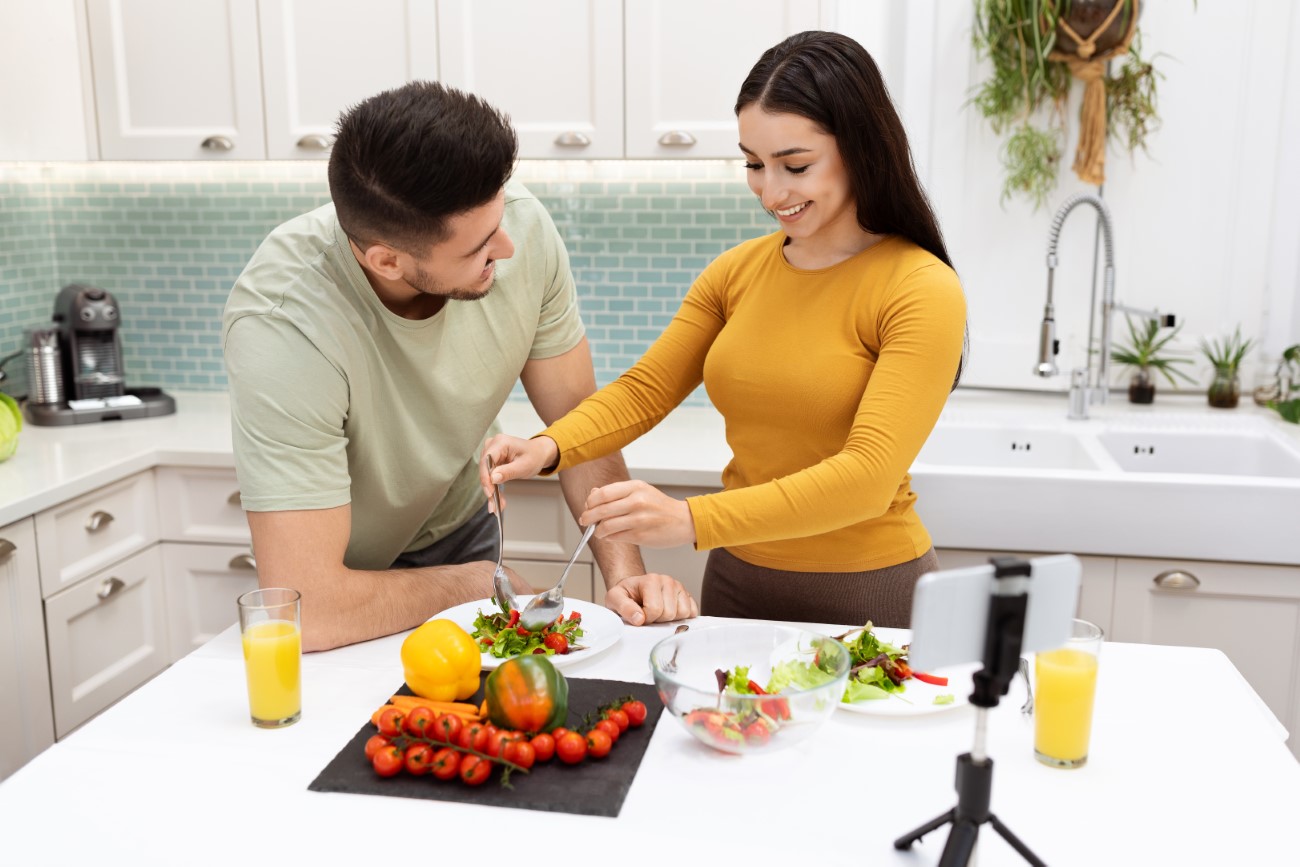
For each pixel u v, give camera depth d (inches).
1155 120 105.4
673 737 48.6
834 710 49.9
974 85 107.4
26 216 118.7
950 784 44.8
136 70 105.6
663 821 42.3
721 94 97.5
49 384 109.5
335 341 60.3
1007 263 110.7
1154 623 88.6
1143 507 85.5
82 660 94.7
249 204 119.0
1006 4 101.8
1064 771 45.7
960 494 87.9
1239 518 84.3
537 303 69.5
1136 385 109.3
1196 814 42.6
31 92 101.3
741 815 42.7
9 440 95.0
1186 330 109.6
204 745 48.3
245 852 40.7
